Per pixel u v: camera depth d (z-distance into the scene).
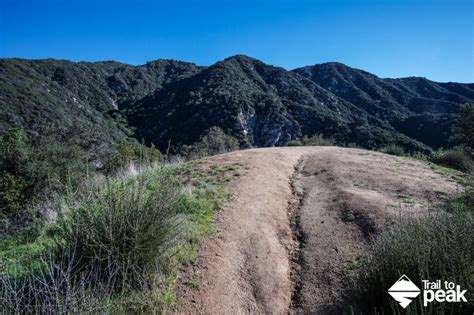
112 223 3.22
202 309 3.11
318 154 12.09
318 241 4.60
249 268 3.92
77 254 3.15
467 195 5.55
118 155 14.50
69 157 12.54
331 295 3.43
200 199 5.60
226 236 4.52
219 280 3.57
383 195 6.12
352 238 4.49
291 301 3.49
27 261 3.55
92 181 4.08
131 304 2.88
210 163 9.60
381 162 9.85
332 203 5.95
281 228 5.20
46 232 4.84
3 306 2.42
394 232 3.62
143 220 3.33
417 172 8.29
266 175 8.27
